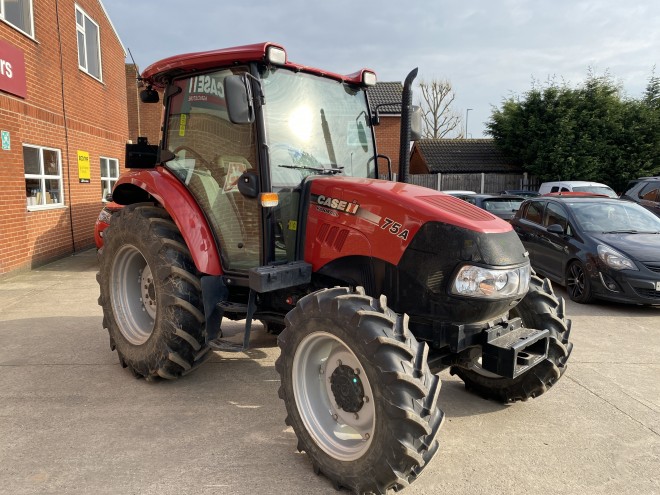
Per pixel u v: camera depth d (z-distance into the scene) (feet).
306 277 11.09
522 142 74.38
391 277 10.16
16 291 23.59
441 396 13.14
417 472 8.34
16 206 27.30
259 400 12.45
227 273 12.12
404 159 13.14
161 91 15.07
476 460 10.03
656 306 23.03
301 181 11.68
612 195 45.01
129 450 10.03
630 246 22.49
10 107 26.50
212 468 9.48
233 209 11.88
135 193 15.46
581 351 16.63
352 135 13.17
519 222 29.63
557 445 10.66
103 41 41.68
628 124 68.74
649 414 12.11
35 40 29.43
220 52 11.27
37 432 10.68
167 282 12.05
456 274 9.43
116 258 13.78
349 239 10.64
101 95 41.19
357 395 8.99
